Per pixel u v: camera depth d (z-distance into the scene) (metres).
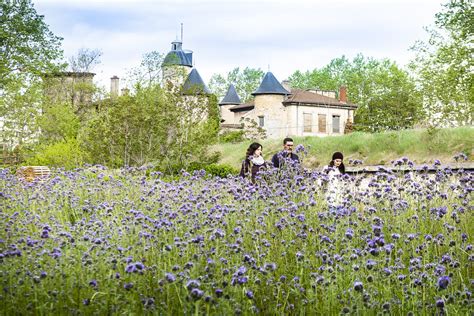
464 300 4.51
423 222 7.19
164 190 9.51
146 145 24.19
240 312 4.19
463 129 23.91
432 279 4.93
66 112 36.09
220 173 22.72
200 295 3.75
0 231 6.50
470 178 7.77
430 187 7.98
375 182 8.23
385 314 4.41
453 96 26.27
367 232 6.36
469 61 25.45
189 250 5.68
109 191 10.75
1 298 4.49
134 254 5.49
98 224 6.75
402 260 5.96
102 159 23.98
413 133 25.62
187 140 24.16
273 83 56.16
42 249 5.56
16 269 5.03
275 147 31.27
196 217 6.72
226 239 6.29
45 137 34.97
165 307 4.39
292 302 5.01
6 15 34.81
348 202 7.26
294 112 55.12
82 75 50.81
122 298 4.56
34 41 35.84
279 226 6.23
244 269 4.35
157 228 6.16
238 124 57.59
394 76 70.62
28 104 33.91
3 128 32.34
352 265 5.04
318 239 6.03
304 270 5.49
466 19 25.38
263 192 8.09
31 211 8.82
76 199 9.60
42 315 4.32
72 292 4.68
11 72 34.50
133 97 24.70
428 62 27.58
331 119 57.00
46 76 39.72
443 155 22.80
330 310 4.64
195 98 25.33
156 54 39.25
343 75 88.81
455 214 6.49
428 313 4.56
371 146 25.92
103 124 24.19
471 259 5.35
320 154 27.61
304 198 8.00
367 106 72.19
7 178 12.60
